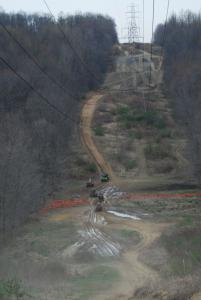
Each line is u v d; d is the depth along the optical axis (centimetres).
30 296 1831
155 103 13925
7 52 5691
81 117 12181
